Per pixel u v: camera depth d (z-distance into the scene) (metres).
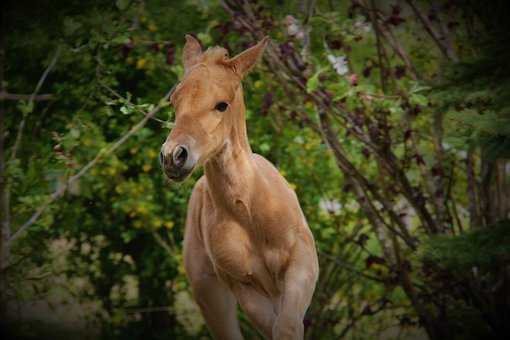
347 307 11.77
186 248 7.60
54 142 10.65
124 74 11.83
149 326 12.15
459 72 7.89
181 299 14.11
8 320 10.60
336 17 9.41
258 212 6.61
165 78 11.46
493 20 9.27
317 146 10.53
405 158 9.89
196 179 10.48
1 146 8.99
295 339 6.26
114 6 9.56
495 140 7.28
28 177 9.58
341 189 11.38
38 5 9.40
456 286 9.97
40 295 10.41
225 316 7.57
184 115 5.92
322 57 10.80
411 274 10.88
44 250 10.95
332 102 9.52
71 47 9.49
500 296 9.64
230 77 6.20
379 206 11.53
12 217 9.89
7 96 8.95
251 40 9.91
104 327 12.12
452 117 7.51
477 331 9.66
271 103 9.91
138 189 10.90
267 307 6.89
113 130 11.47
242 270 6.75
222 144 6.29
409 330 12.05
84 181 10.84
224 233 6.69
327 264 11.41
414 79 10.10
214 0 10.31
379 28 10.03
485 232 7.44
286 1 10.33
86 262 12.09
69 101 11.37
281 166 11.33
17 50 11.04
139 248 12.09
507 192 10.05
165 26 11.19
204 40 9.82
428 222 9.97
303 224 6.87
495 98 7.38
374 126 9.70
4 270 8.91
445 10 9.92
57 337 11.78
